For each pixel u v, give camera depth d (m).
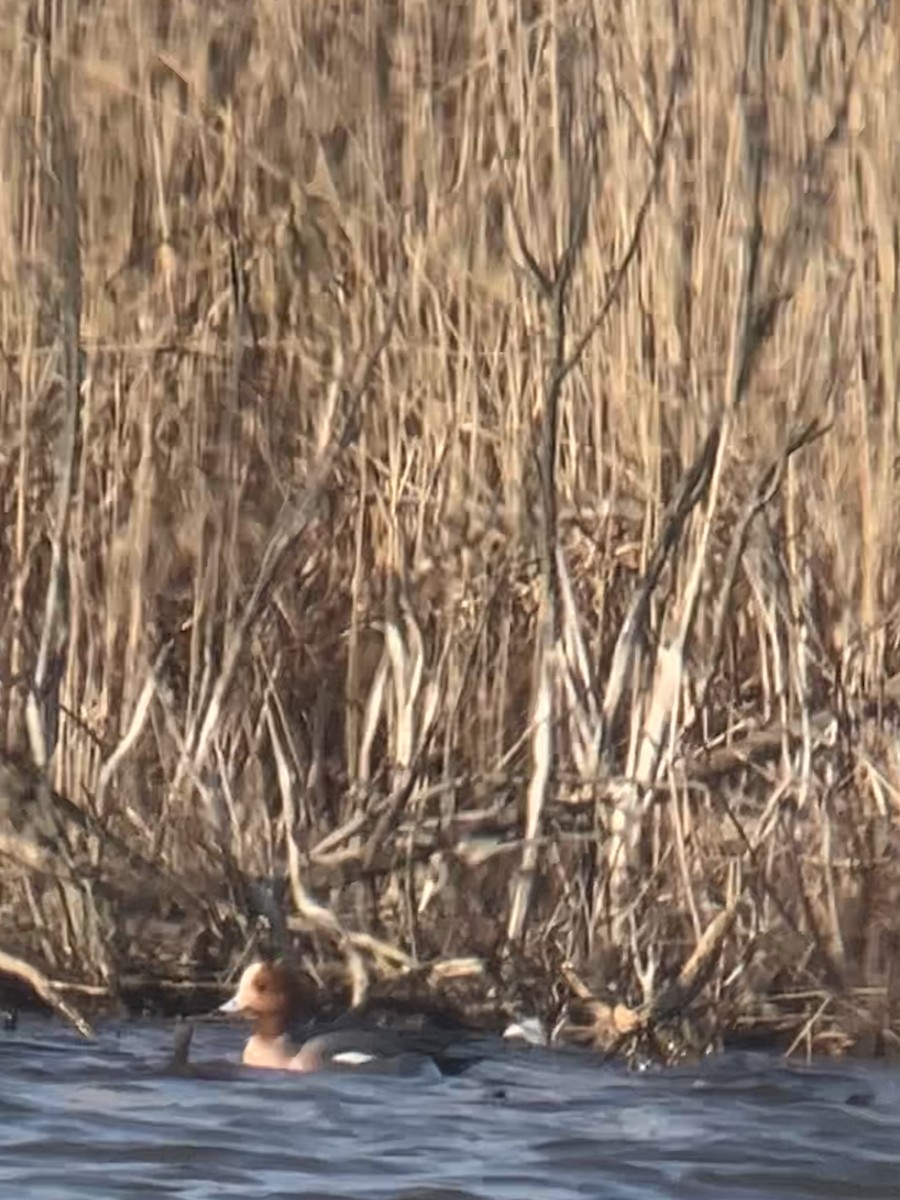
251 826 19.38
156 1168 14.28
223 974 19.03
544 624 18.58
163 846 19.14
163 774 19.62
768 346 19.42
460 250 19.94
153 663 19.56
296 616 19.97
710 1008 17.91
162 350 19.88
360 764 19.45
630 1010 17.66
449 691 19.30
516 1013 18.45
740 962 17.80
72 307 19.03
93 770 19.52
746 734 19.19
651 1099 16.30
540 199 19.59
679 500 18.27
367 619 19.98
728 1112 15.88
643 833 18.53
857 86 19.70
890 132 19.59
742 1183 14.09
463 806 19.27
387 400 19.89
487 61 19.77
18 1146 14.77
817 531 19.39
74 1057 17.48
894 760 18.86
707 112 19.55
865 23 19.38
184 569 20.08
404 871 19.02
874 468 19.30
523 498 19.58
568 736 19.08
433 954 18.92
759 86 19.03
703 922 18.22
